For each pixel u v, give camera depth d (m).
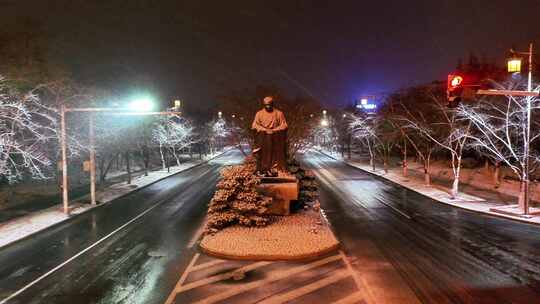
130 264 15.28
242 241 16.62
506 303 11.55
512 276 13.70
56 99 27.81
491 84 35.41
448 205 27.81
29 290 12.88
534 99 24.62
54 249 17.52
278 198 20.30
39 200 29.89
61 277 14.01
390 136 45.78
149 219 23.67
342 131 76.06
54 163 34.56
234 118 52.22
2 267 15.14
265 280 13.23
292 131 45.72
